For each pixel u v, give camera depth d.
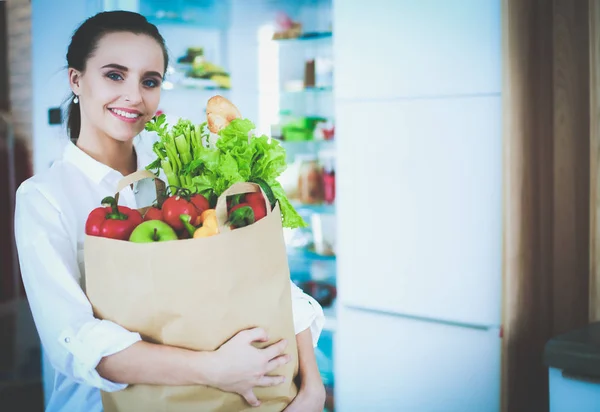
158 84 1.26
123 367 0.95
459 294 2.10
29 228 1.05
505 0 1.89
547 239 2.12
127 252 0.91
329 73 2.77
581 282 2.11
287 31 2.85
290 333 1.04
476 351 2.08
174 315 0.93
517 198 1.98
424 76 2.11
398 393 2.27
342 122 2.30
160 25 2.83
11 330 3.81
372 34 2.20
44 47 2.66
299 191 2.86
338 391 2.40
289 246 2.85
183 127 1.11
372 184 2.25
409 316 2.21
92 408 1.15
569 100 2.07
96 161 1.21
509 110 1.92
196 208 0.99
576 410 1.31
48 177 1.14
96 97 1.20
